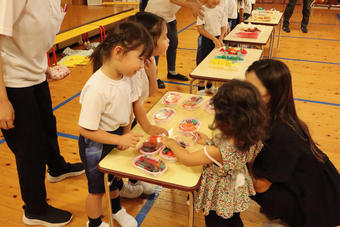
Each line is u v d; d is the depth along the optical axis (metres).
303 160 1.63
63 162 2.50
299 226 1.72
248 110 1.28
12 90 1.71
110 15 5.80
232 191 1.56
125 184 2.32
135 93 1.74
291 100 1.60
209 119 2.02
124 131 1.86
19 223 2.14
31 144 1.85
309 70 5.00
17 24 1.59
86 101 1.51
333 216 1.67
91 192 1.76
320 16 9.12
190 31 7.46
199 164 1.49
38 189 1.99
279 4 10.92
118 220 2.06
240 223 1.83
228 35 4.10
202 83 3.87
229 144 1.40
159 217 2.20
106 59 1.51
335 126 3.40
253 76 1.57
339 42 6.55
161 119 1.97
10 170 2.66
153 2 3.94
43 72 1.88
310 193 1.65
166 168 1.54
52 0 1.73
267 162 1.60
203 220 2.18
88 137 1.57
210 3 3.51
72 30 4.79
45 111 2.11
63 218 2.12
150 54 1.50
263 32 4.27
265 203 1.75
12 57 1.67
